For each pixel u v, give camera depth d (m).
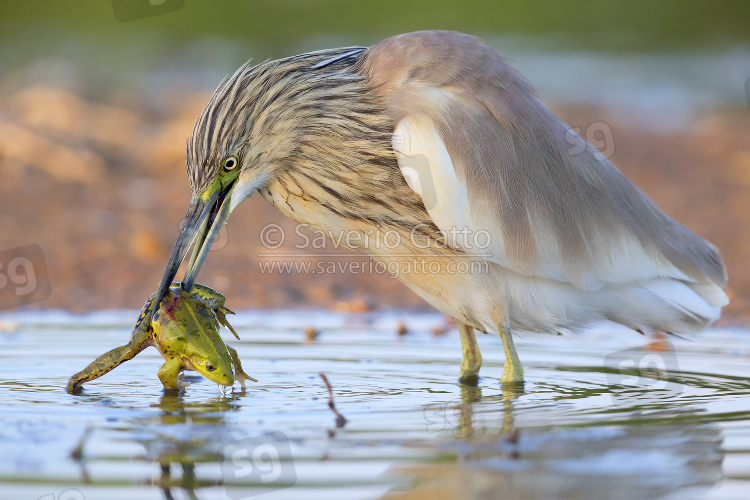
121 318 14.28
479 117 10.67
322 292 16.53
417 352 12.10
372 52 11.03
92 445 7.71
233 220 21.28
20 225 19.56
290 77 10.54
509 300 10.82
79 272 16.94
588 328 11.48
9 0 44.59
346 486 6.79
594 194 11.19
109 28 43.25
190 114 28.33
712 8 49.28
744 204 22.14
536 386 10.16
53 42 39.31
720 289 11.85
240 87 10.30
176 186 23.36
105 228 19.73
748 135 29.50
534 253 10.66
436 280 10.90
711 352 12.09
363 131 10.55
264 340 12.84
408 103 10.56
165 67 36.69
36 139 24.67
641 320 11.56
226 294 16.08
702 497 6.54
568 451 7.52
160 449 7.59
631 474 6.99
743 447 7.63
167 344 9.59
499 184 10.58
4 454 7.45
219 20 46.03
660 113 32.84
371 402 9.25
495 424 8.33
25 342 12.34
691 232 11.96
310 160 10.63
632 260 11.20
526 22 48.84
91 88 30.66
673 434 8.00
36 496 6.64
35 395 9.48
